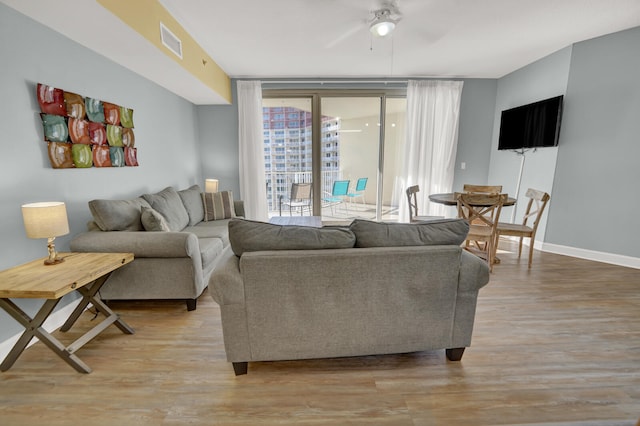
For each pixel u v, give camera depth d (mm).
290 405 1367
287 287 1439
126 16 1876
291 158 4941
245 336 1485
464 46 3309
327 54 3492
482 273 1526
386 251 1455
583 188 3375
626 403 1370
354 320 1515
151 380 1523
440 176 4621
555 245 3629
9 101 1700
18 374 1562
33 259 1872
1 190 1670
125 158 2768
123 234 2121
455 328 1593
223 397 1413
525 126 3883
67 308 2102
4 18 1657
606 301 2383
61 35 2041
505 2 2396
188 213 3314
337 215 5203
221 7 2398
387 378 1543
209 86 3498
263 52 3410
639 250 3109
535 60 3787
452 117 4469
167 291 2205
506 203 2943
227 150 4621
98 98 2426
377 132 4789
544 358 1693
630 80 2998
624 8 2525
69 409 1341
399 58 3658
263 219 4652
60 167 2039
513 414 1311
